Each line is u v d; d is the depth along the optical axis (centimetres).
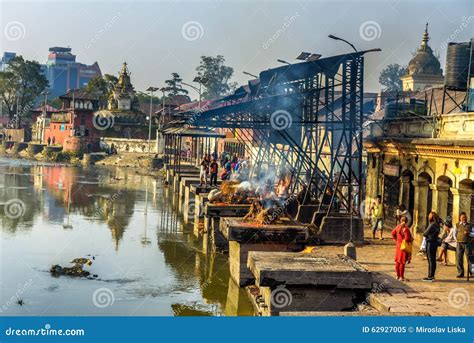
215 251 3325
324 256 2195
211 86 11581
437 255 2450
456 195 2380
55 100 16312
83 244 3541
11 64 14238
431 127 2694
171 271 2938
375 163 3334
